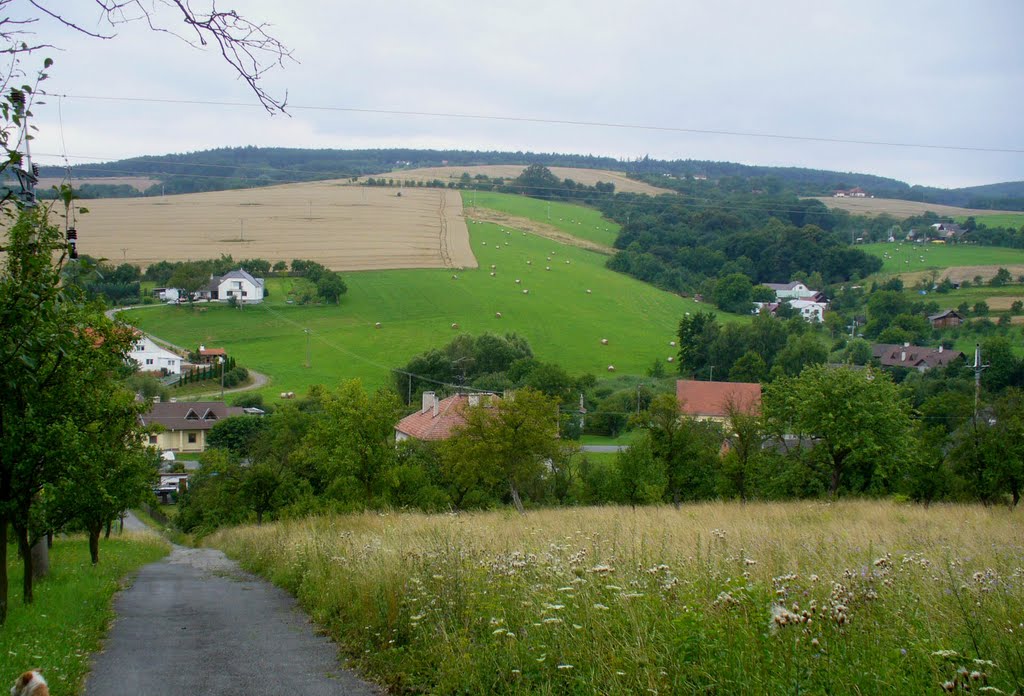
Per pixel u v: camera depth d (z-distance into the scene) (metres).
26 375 8.50
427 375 74.81
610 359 87.81
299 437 49.59
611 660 5.30
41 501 11.02
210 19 5.50
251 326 88.25
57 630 9.08
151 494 19.06
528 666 5.79
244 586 15.03
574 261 129.88
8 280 8.10
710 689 4.74
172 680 7.05
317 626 9.62
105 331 11.03
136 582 16.47
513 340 83.06
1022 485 25.89
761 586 6.57
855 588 6.23
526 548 10.34
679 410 33.66
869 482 33.53
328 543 14.48
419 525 17.45
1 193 7.01
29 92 6.54
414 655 7.01
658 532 12.78
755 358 79.12
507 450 31.31
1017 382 60.34
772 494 33.19
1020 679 4.23
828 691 4.36
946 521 16.92
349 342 85.38
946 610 5.67
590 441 63.19
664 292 117.56
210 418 67.19
